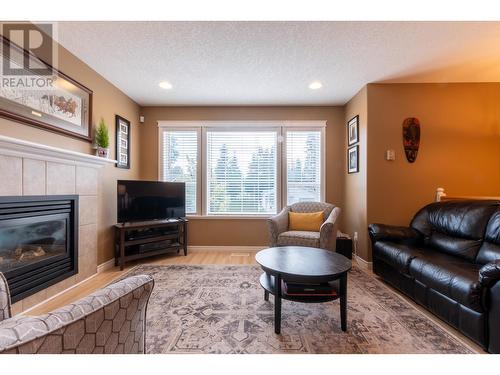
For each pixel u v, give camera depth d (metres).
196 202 3.94
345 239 3.18
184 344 1.51
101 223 2.87
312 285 1.76
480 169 3.05
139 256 3.09
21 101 1.83
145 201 3.28
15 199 1.76
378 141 3.07
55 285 2.16
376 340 1.56
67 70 2.30
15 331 0.58
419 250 2.31
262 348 1.48
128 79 2.95
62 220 2.27
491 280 1.37
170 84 3.10
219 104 3.85
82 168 2.48
